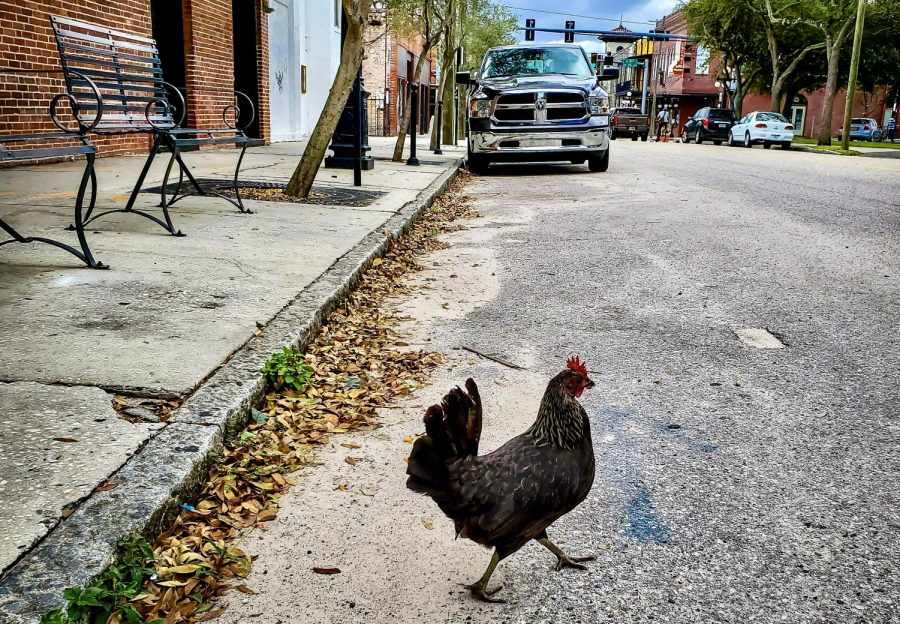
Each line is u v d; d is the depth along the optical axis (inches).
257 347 160.7
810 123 2674.7
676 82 2817.4
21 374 138.7
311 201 368.2
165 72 625.3
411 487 87.5
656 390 167.3
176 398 133.6
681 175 640.4
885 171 684.1
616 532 114.3
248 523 112.7
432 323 212.5
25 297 184.7
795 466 134.2
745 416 154.3
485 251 311.3
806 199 464.4
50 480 105.3
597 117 645.3
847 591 101.2
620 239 334.3
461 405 91.5
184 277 211.2
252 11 743.7
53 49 447.2
